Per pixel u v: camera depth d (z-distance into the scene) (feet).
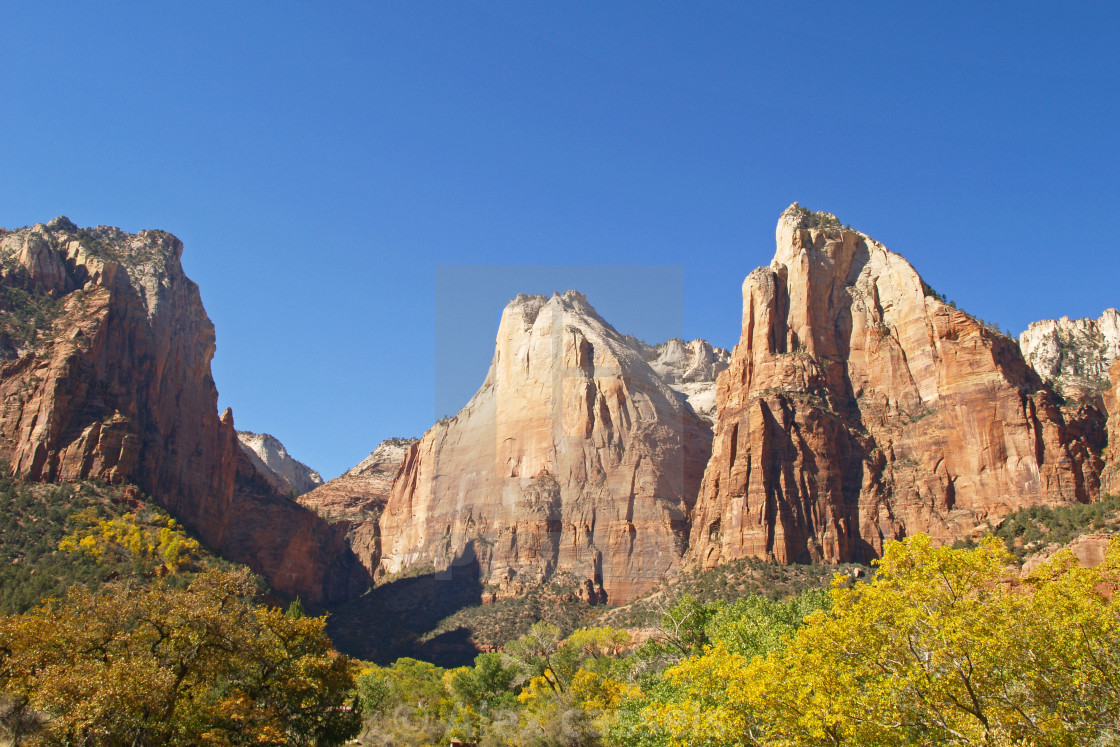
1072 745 102.99
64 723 126.00
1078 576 118.83
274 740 146.30
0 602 298.97
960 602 112.98
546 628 259.60
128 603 148.97
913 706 108.78
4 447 415.23
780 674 117.80
